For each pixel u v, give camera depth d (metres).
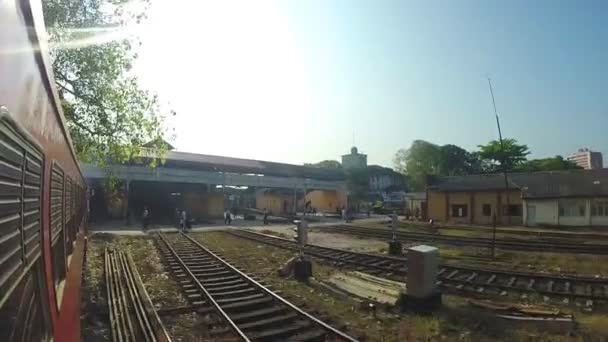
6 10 1.75
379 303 9.85
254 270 14.73
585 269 15.16
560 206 34.88
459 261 17.25
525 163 62.97
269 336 7.65
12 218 1.85
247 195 76.69
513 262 16.83
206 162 44.72
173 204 44.50
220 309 9.09
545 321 8.23
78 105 12.62
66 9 11.78
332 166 104.56
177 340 7.62
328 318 8.71
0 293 1.63
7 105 1.71
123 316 8.67
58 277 4.03
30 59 2.31
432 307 9.34
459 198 43.12
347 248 22.20
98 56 12.41
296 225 13.80
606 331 7.82
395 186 95.25
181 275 13.51
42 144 2.78
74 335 4.44
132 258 17.11
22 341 2.19
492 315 8.87
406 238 26.61
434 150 82.75
